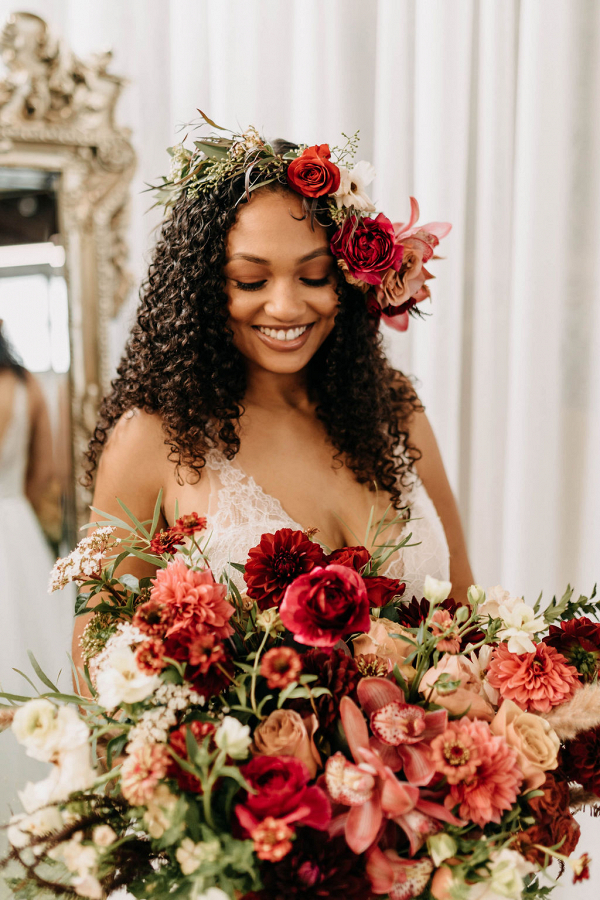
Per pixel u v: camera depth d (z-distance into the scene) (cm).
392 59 147
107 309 144
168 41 147
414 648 73
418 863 60
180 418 105
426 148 152
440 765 60
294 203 93
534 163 149
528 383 154
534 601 158
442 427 159
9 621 143
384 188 151
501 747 63
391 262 99
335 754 61
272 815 56
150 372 108
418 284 105
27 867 60
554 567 159
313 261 94
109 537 78
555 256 151
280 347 98
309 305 97
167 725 60
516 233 152
